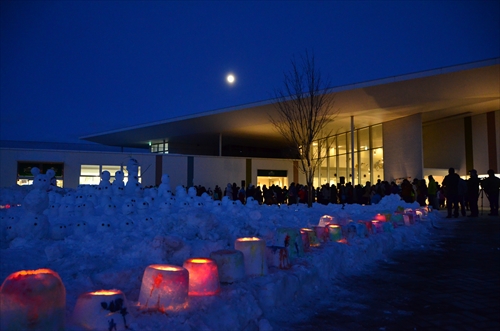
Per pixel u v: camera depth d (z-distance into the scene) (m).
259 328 3.39
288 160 35.69
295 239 5.31
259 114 28.12
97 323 2.52
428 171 26.33
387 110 25.11
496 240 9.93
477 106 24.19
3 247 4.61
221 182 33.31
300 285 4.54
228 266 3.84
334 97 22.64
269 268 4.64
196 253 4.60
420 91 21.94
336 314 4.15
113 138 39.50
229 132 34.38
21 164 27.67
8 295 2.18
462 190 16.39
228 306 3.24
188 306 3.07
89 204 6.04
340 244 6.41
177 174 32.03
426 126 30.88
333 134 33.91
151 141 41.22
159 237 4.34
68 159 28.89
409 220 10.91
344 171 32.84
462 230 12.00
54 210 5.95
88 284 3.47
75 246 4.49
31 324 2.17
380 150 29.50
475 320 4.07
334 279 5.53
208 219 5.38
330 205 13.88
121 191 8.21
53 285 2.30
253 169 34.44
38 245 4.49
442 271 6.36
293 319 3.89
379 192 19.48
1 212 5.71
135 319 2.73
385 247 7.96
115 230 5.16
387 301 4.67
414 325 3.89
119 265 3.99
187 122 32.31
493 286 5.43
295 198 20.38
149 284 3.05
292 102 18.33
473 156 26.98
